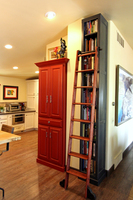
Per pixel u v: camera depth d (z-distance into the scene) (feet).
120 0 6.00
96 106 6.96
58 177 7.72
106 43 7.68
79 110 7.82
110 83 7.90
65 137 8.47
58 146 8.48
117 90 8.67
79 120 6.68
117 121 8.68
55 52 9.43
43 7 6.30
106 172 7.82
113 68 8.34
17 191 6.51
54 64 8.70
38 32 8.45
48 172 8.25
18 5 6.09
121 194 6.35
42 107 9.22
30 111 19.38
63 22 7.72
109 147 7.95
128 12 6.96
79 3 6.15
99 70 6.88
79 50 7.52
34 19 7.18
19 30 8.13
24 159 10.06
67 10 6.66
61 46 8.54
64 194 6.32
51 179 7.51
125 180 7.51
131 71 12.59
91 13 7.04
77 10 6.72
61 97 8.39
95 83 6.46
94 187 6.85
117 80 8.65
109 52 7.75
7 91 19.22
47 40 9.52
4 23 7.38
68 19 7.50
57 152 8.52
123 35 9.75
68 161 6.76
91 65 7.25
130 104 12.23
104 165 7.80
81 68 7.50
